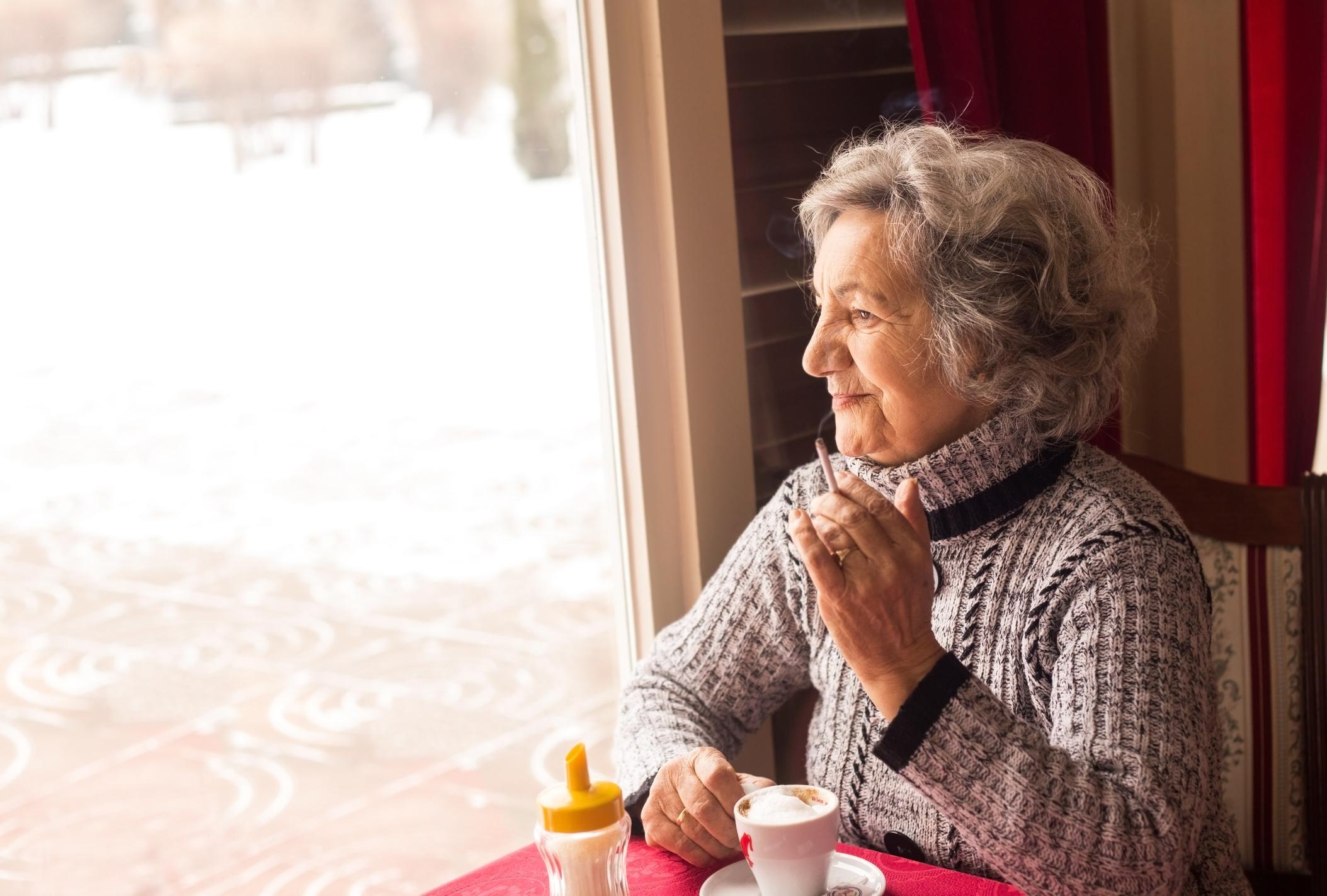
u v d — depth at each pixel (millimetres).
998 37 1601
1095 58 1751
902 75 1605
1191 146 2029
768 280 1477
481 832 2066
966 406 1027
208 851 1858
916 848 1007
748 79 1423
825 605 814
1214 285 2057
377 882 1869
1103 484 998
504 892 901
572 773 792
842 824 1065
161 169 1898
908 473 1011
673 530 1417
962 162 1016
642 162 1338
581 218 1429
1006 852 795
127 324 2207
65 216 1910
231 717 2258
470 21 2777
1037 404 985
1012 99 1617
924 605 816
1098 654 899
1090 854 779
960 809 801
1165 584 922
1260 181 1826
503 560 3484
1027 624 977
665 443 1397
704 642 1205
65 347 2066
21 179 1762
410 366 3918
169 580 2549
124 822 1860
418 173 3203
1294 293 1811
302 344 3236
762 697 1216
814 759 1102
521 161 3580
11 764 1888
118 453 2291
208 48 1791
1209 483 1312
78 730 1996
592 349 1456
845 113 1542
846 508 823
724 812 922
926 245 979
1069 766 808
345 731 2352
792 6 1459
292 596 2895
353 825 2025
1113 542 942
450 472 4086
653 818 963
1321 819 1226
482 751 2371
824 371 1054
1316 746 1228
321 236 3076
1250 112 1825
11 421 2045
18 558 2104
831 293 1034
